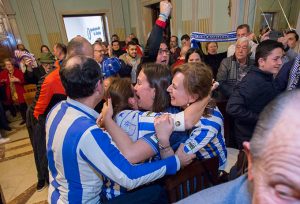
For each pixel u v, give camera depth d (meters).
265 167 0.27
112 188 0.76
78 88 0.68
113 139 0.68
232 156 1.39
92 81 0.69
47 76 1.52
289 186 0.25
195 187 0.83
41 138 1.63
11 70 3.43
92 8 6.28
